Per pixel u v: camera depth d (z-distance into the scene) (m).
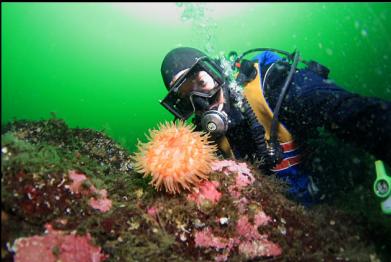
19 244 0.36
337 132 0.48
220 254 0.42
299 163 0.58
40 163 0.42
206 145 0.49
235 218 0.44
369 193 0.68
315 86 0.50
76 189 0.42
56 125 0.53
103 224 0.40
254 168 0.54
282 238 0.44
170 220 0.43
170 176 0.43
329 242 0.47
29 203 0.38
